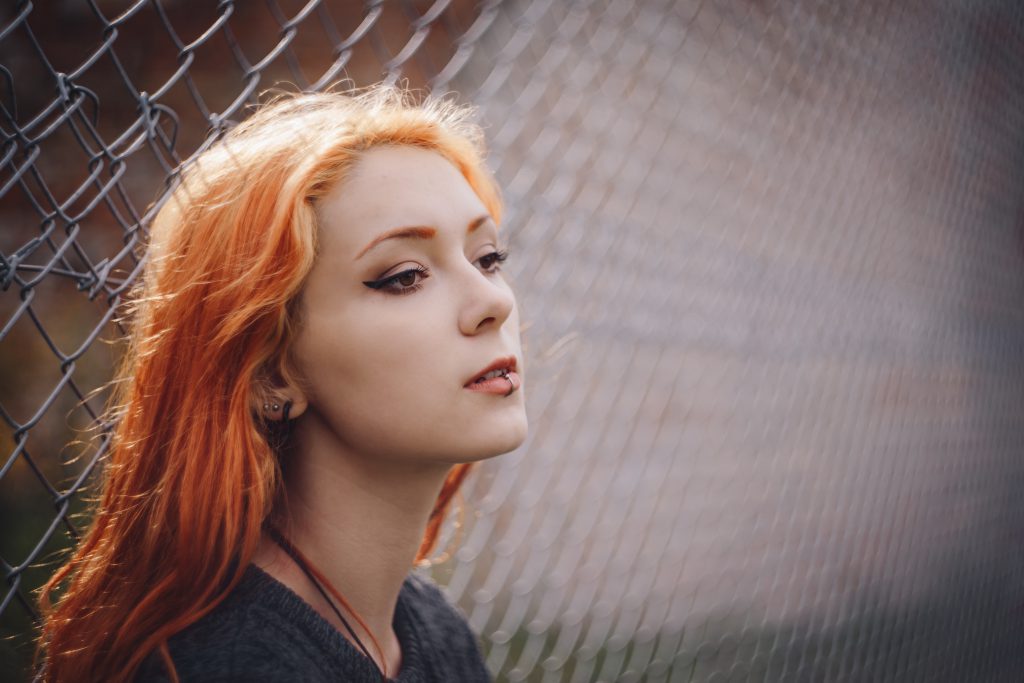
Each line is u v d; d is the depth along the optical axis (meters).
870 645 3.09
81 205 3.15
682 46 2.89
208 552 0.95
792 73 3.07
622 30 2.76
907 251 3.71
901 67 3.68
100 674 0.97
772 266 3.09
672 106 2.91
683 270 2.84
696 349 2.86
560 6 2.31
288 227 0.95
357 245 0.96
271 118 1.11
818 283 3.22
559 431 2.56
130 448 1.02
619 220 2.70
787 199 3.08
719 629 2.99
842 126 3.32
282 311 0.95
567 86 2.57
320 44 3.64
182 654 0.92
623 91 2.77
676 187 2.88
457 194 1.02
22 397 2.91
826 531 3.12
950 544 3.78
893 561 3.41
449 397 0.96
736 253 2.99
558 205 2.53
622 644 2.77
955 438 3.97
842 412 3.28
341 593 1.05
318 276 0.96
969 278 4.20
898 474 3.52
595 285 2.59
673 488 2.99
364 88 1.36
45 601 1.06
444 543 1.76
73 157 3.17
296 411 1.00
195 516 0.95
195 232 1.00
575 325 2.52
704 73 2.96
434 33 3.45
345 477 1.03
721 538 2.97
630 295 2.68
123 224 1.15
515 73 2.41
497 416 0.99
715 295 2.92
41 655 1.12
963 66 4.15
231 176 1.00
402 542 1.07
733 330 2.95
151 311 1.04
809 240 3.16
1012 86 4.77
